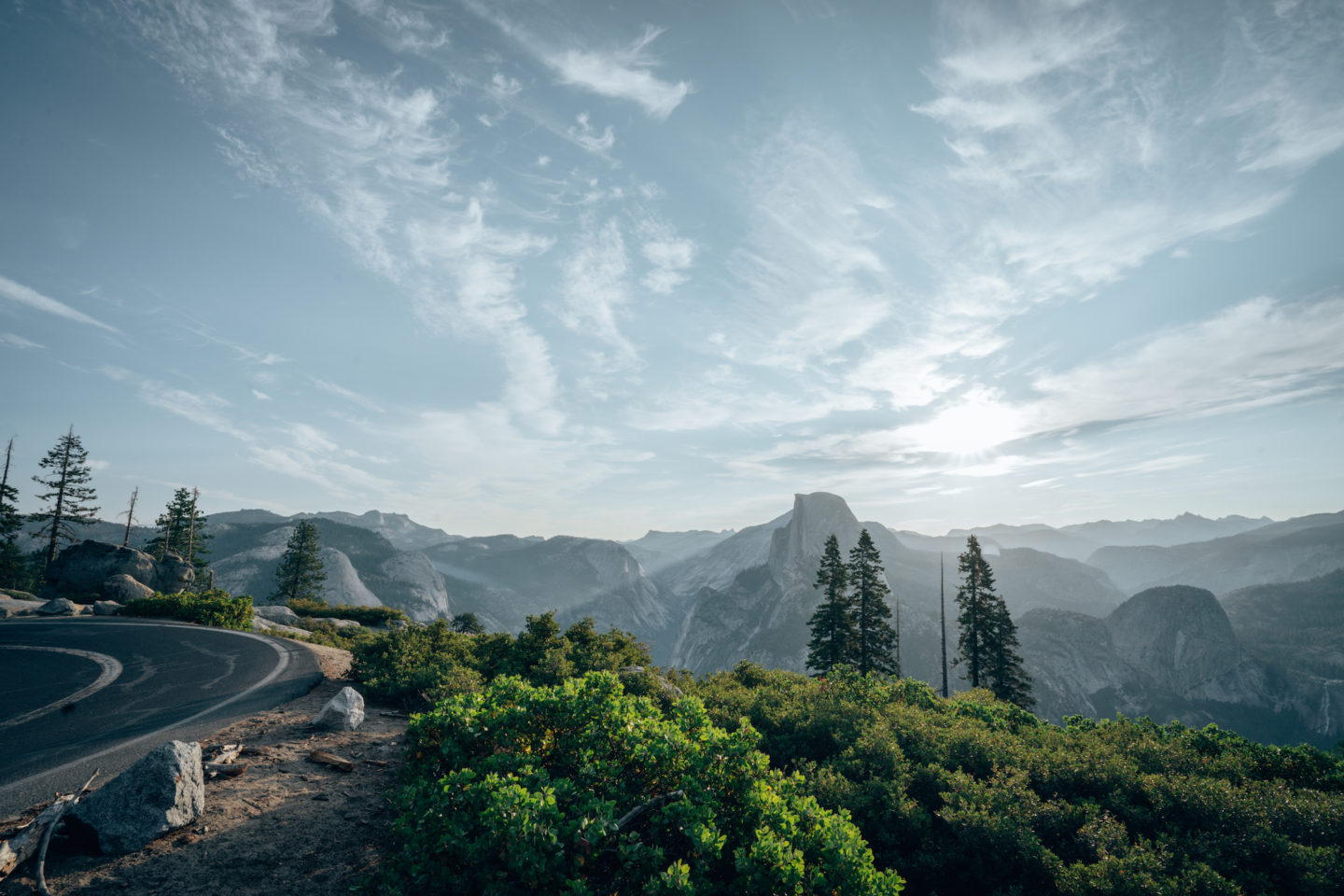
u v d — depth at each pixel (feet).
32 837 16.38
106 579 110.83
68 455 155.74
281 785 23.17
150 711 35.63
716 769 18.84
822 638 129.70
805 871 15.46
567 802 16.08
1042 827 25.35
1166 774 32.12
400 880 14.21
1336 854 22.08
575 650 52.49
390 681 41.01
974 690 69.31
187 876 15.96
